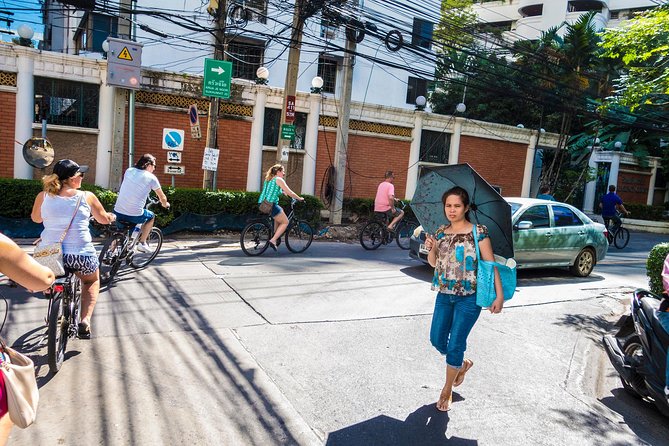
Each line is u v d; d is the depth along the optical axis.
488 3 46.03
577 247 9.87
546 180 20.73
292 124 12.30
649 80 9.02
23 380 2.05
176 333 5.23
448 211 4.00
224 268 8.12
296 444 3.45
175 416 3.66
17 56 10.98
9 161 11.27
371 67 25.56
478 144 18.00
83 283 4.76
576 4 42.25
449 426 3.85
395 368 4.80
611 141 25.23
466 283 3.92
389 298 7.14
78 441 3.26
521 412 4.20
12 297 5.97
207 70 11.23
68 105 11.69
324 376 4.52
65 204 4.50
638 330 4.56
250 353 4.88
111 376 4.18
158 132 12.79
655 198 26.78
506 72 24.67
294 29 12.04
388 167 16.34
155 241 8.16
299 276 7.98
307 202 12.80
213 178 12.06
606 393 5.00
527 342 5.94
